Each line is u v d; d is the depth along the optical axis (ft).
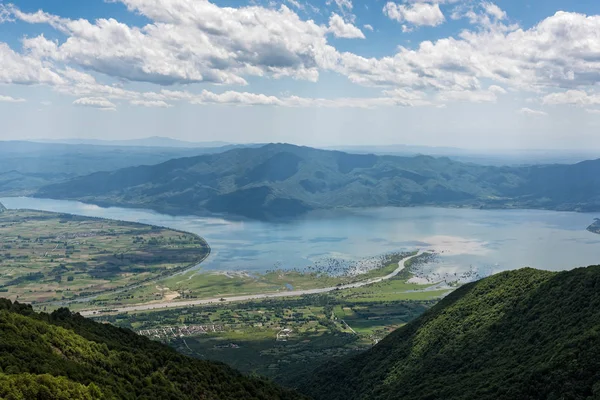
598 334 353.10
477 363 453.99
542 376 346.13
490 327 501.56
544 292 493.36
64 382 256.93
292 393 435.53
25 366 269.03
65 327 374.02
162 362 369.71
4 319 310.24
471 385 402.52
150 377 330.13
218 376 387.34
